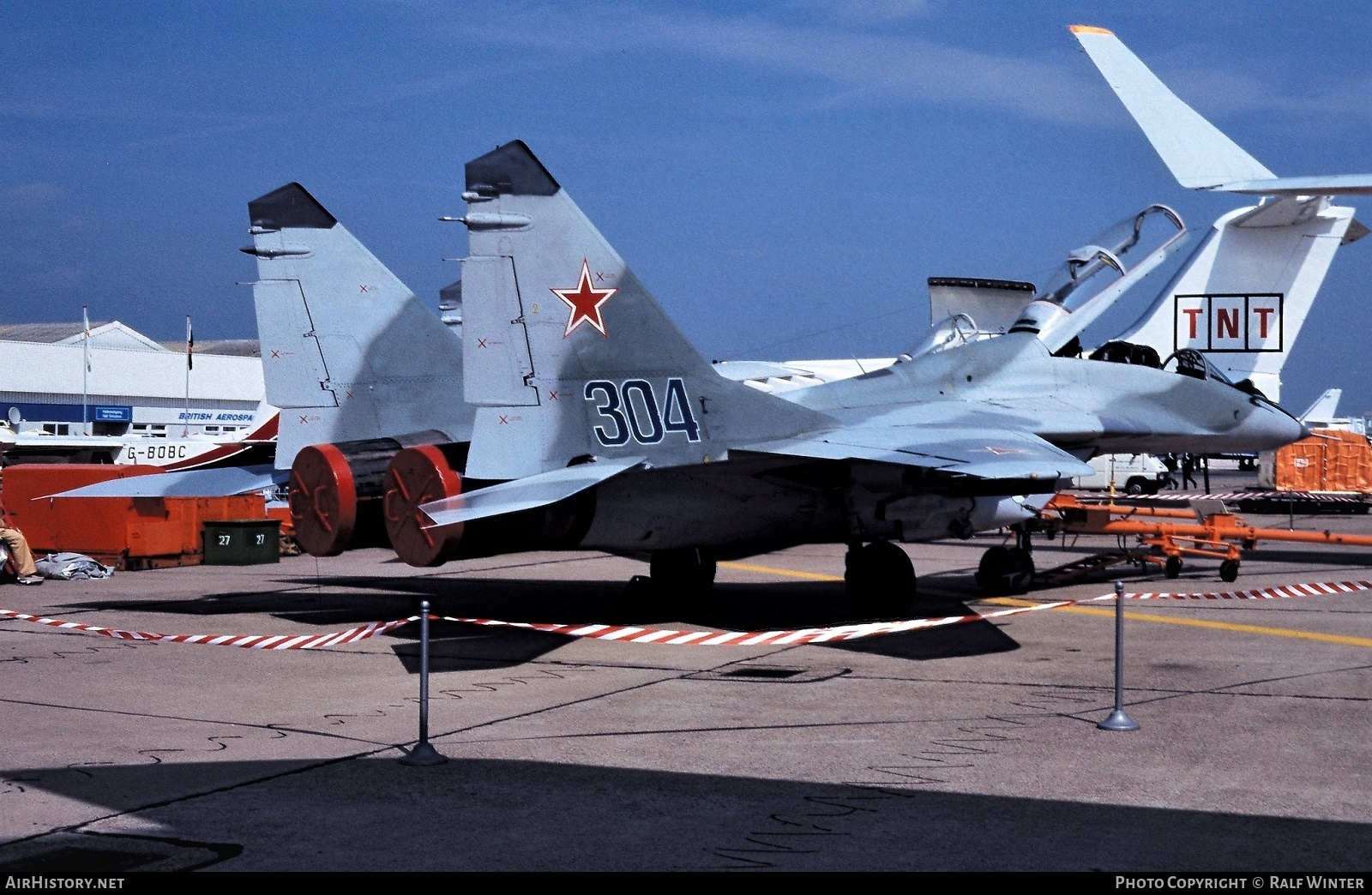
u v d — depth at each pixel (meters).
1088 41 17.02
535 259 10.29
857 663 9.98
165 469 18.58
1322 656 10.24
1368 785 6.18
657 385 10.89
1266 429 15.37
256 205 12.76
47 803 5.82
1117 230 16.14
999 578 14.88
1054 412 13.73
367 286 13.13
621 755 6.82
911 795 6.01
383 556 20.83
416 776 6.36
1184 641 11.06
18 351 54.88
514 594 14.77
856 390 13.05
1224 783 6.23
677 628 11.89
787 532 12.18
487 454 10.09
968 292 18.09
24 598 14.44
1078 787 6.15
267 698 8.49
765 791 6.09
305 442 12.75
